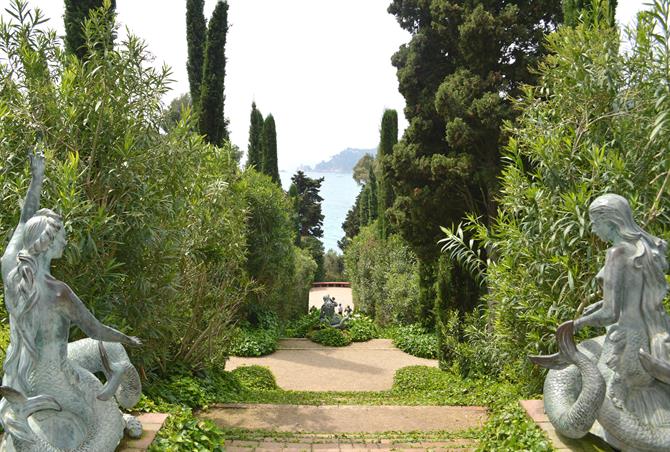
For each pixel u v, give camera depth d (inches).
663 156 230.2
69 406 152.6
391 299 789.9
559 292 246.4
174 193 293.3
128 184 258.1
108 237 251.6
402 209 525.3
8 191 225.5
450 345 450.9
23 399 140.6
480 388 364.5
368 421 305.6
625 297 166.2
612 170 225.1
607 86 244.8
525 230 258.5
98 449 155.3
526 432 195.9
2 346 235.9
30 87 256.7
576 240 234.4
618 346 166.1
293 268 781.3
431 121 502.3
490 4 467.2
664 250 166.9
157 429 198.5
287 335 743.1
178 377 333.1
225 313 388.2
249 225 642.2
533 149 261.1
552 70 283.3
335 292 1459.2
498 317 290.8
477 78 453.7
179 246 304.7
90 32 278.1
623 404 165.6
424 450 231.8
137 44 273.3
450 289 500.4
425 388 421.4
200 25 698.8
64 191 215.0
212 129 655.8
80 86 265.0
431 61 517.7
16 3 261.3
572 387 180.1
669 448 157.9
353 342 697.0
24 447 139.7
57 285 147.1
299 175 1988.2
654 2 225.9
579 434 170.9
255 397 366.9
